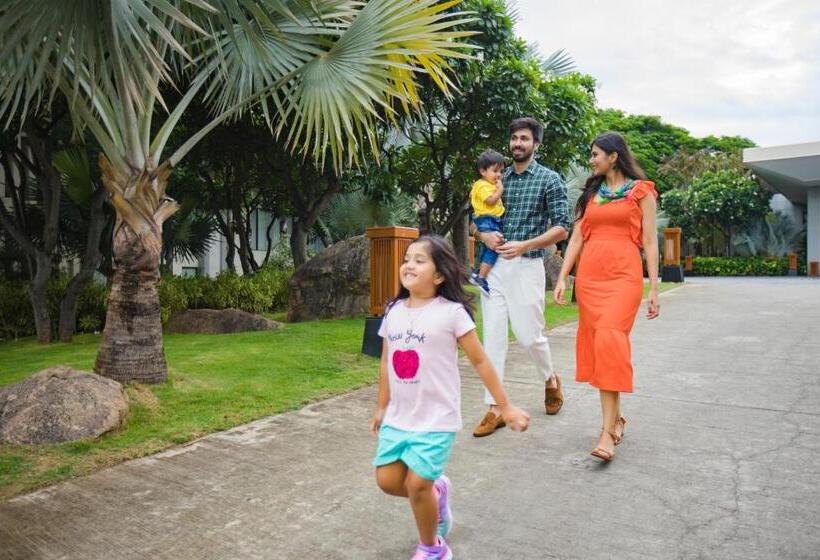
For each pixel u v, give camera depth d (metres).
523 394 4.70
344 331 8.05
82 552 2.42
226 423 4.04
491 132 11.30
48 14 3.69
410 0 5.19
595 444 3.50
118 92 4.52
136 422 4.02
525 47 11.56
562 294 3.76
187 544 2.46
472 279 4.04
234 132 11.33
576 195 15.95
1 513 2.78
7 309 10.20
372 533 2.51
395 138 13.99
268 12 5.52
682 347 6.56
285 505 2.81
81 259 10.91
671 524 2.50
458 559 2.27
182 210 12.09
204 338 8.24
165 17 4.65
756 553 2.25
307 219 12.48
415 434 2.13
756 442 3.47
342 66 5.46
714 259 31.41
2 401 3.85
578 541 2.38
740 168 33.66
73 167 9.05
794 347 6.38
